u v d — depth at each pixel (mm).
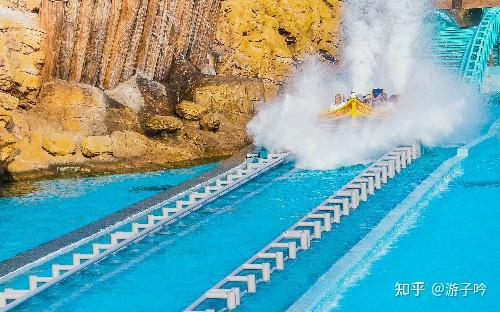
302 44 45062
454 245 18016
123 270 17156
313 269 16578
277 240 18000
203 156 31281
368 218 20656
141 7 33500
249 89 34656
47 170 27875
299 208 22625
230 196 24250
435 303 14516
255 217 21641
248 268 16078
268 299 14953
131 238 18969
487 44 48406
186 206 22531
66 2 30406
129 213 21516
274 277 16141
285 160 29406
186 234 19969
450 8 51688
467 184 24406
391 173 25688
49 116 29266
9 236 20438
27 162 27594
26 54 28641
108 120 30266
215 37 40031
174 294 15680
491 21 49500
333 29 48188
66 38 30547
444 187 24016
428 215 20703
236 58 40062
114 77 32781
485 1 51969
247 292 15297
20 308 15055
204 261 17719
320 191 24734
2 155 26656
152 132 31172
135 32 33438
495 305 14359
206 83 34625
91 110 29859
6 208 23391
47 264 17641
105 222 20688
